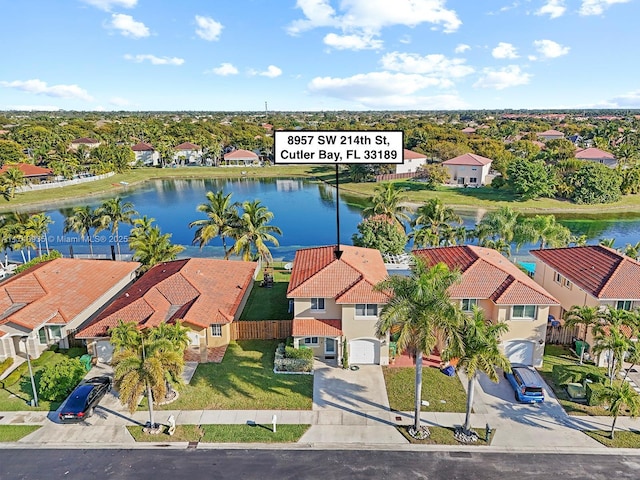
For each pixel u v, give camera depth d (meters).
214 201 51.91
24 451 23.55
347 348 31.84
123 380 23.09
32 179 119.62
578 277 35.84
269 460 22.95
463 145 134.75
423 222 55.91
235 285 40.62
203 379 30.42
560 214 90.62
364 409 27.28
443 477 21.84
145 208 101.12
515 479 21.70
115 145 155.75
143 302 34.91
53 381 27.89
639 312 30.06
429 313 22.61
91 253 61.03
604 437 24.86
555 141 137.00
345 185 121.88
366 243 51.00
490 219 53.53
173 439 24.47
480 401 28.20
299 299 32.34
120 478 21.69
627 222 84.88
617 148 141.00
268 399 28.25
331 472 22.12
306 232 79.94
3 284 36.78
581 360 32.34
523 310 31.70
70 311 35.25
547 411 27.27
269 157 175.50
